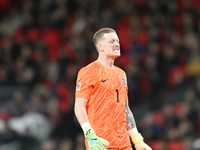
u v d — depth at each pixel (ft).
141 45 218.59
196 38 220.43
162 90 197.77
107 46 72.13
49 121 188.85
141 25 233.96
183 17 235.61
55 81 207.31
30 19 254.27
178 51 213.66
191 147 152.15
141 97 196.75
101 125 69.97
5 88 211.00
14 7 267.39
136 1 244.83
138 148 74.02
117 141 69.97
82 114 69.36
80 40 225.56
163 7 242.58
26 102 197.67
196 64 200.75
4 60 224.94
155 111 188.85
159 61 206.69
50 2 257.75
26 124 185.16
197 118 165.99
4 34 252.83
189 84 194.18
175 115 170.60
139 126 176.35
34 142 179.52
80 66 208.54
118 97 71.61
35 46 234.99
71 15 250.98
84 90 70.38
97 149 66.90
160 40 222.89
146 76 201.16
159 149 161.58
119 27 232.94
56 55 230.89
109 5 248.52
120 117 71.20
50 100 194.18
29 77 213.66
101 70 71.77
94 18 239.91
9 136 179.42
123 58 213.66
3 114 192.24
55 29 246.88
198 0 244.42
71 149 167.12
